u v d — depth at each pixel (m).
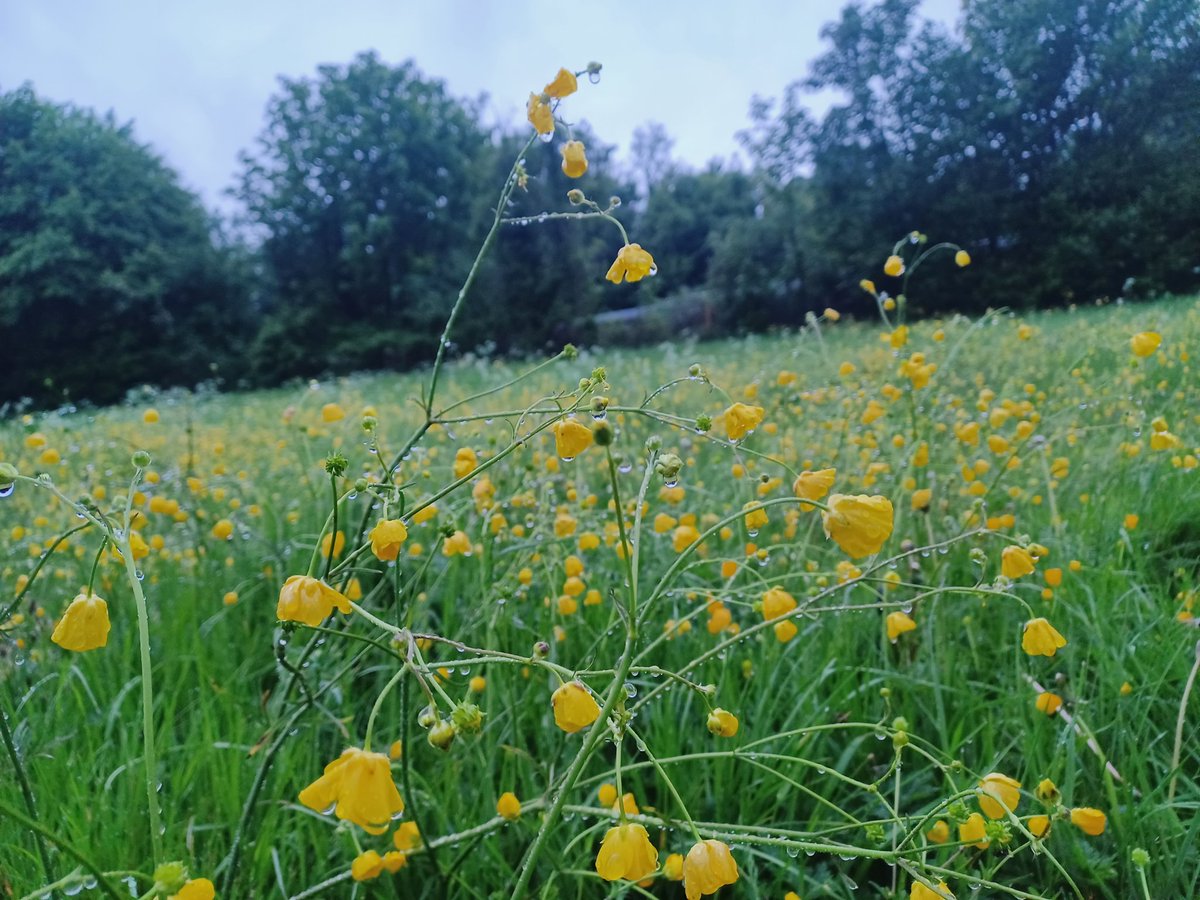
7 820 1.46
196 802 1.64
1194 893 1.36
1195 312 5.94
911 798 1.59
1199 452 3.07
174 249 31.92
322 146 34.81
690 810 1.62
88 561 2.86
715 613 1.69
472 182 32.16
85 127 32.03
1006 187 16.78
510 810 1.30
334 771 0.80
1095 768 1.62
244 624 2.46
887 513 0.95
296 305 33.28
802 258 22.47
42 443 3.07
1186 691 1.54
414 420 5.82
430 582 2.55
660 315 26.14
